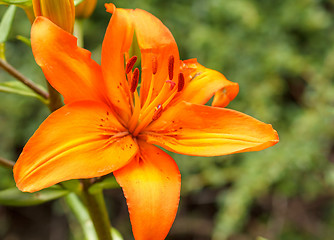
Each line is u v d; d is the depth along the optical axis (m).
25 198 0.35
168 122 0.34
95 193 0.35
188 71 0.35
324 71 0.75
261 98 0.73
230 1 0.75
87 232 0.42
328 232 0.79
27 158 0.29
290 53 0.76
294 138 0.71
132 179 0.31
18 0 0.32
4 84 0.35
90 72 0.32
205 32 0.76
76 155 0.30
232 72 0.77
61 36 0.31
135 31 0.34
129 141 0.33
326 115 0.70
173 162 0.32
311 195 0.74
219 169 0.76
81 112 0.32
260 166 0.68
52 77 0.31
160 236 0.30
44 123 0.30
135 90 0.34
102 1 0.79
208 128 0.33
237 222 0.67
